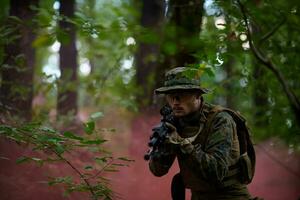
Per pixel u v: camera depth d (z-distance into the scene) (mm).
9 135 4820
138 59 11000
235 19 6477
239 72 7848
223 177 3867
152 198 6848
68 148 4703
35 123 4746
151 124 8008
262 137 8625
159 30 7238
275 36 7316
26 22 6484
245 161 4066
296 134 7340
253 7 6219
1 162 5457
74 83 8938
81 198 5633
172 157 4051
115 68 10781
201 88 3975
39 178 5562
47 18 6359
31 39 7332
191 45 6578
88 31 6113
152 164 4051
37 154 5723
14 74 6836
